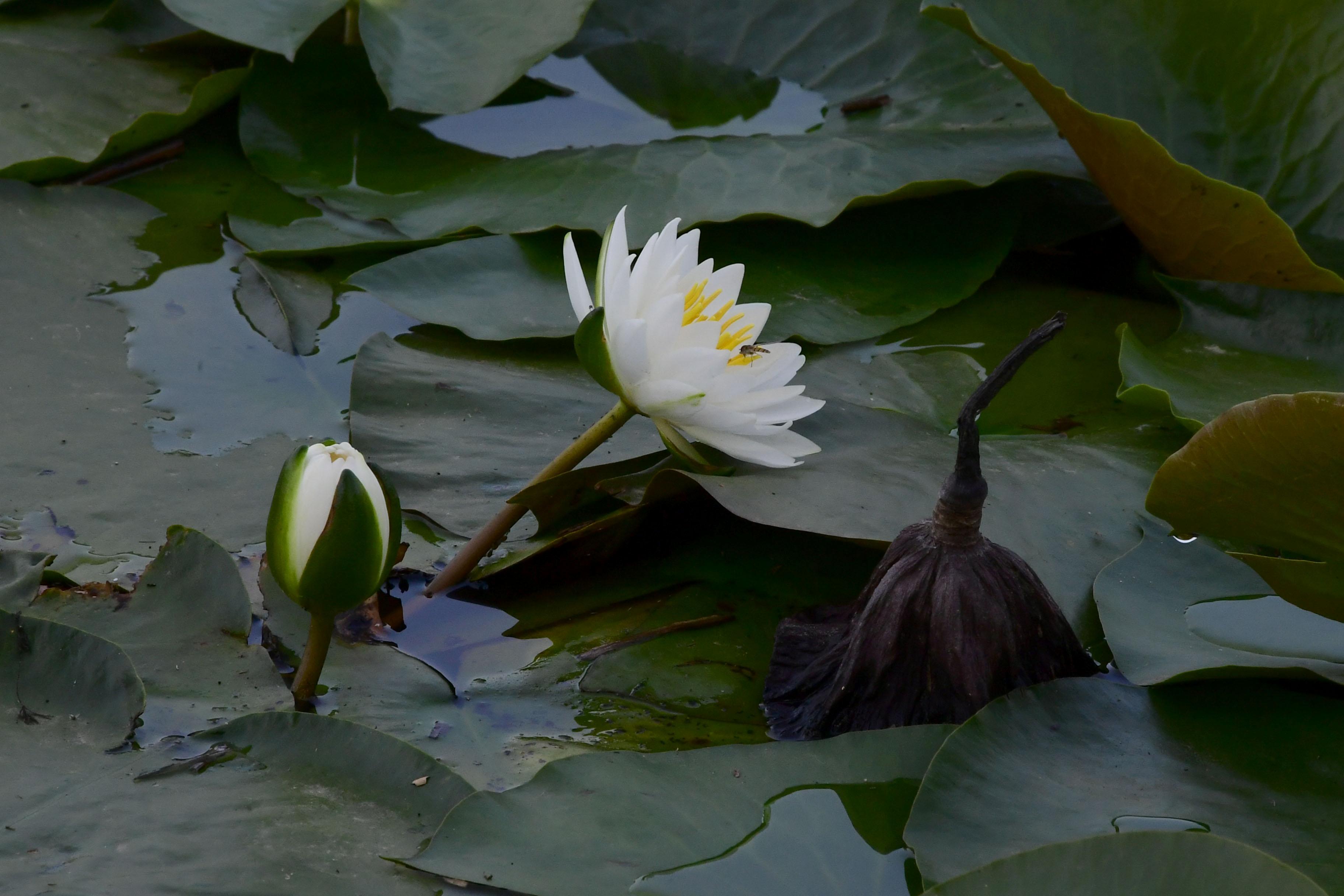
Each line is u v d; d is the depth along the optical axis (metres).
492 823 3.75
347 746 3.78
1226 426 3.78
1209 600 3.86
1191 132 4.15
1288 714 3.80
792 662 3.86
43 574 3.86
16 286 4.05
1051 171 4.15
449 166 4.20
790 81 4.73
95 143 4.17
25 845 3.73
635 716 3.84
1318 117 4.12
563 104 4.56
